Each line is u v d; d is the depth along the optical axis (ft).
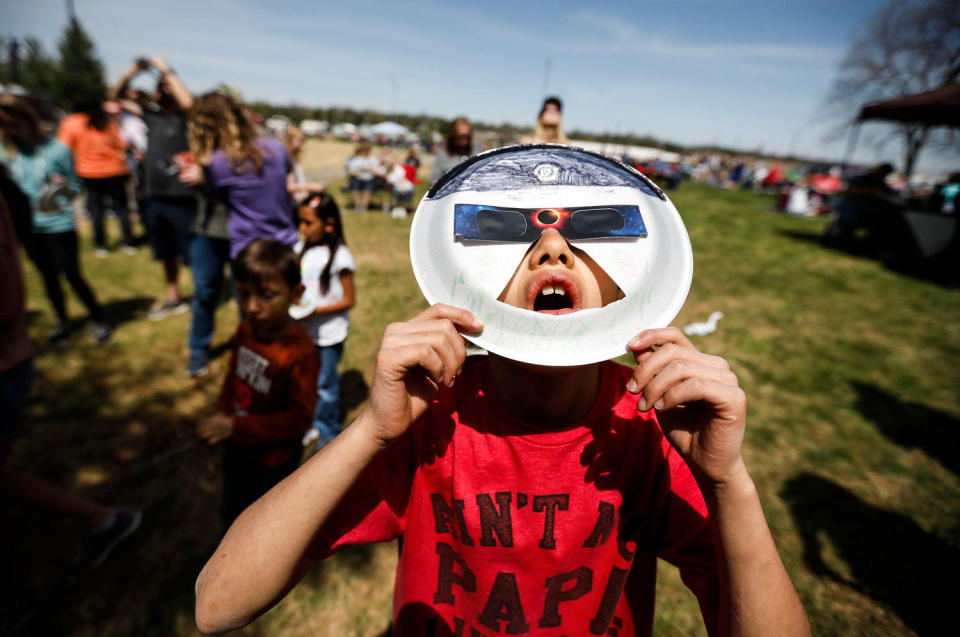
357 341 15.24
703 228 38.50
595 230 2.62
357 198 37.32
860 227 32.35
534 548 2.96
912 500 9.77
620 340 2.49
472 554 3.00
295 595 7.36
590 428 2.98
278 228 10.75
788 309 20.57
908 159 62.95
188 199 15.37
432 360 2.45
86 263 21.52
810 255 30.73
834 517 9.21
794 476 10.27
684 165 119.75
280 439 6.25
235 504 6.59
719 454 2.41
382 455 3.05
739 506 2.46
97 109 21.53
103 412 11.21
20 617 6.66
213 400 11.89
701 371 2.38
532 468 2.95
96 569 7.54
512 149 2.91
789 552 8.45
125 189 23.29
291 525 2.56
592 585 3.02
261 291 6.08
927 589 7.85
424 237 2.79
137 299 18.02
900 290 24.23
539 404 2.92
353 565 7.91
